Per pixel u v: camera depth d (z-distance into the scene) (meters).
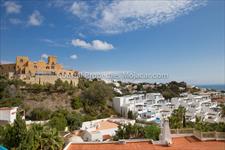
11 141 26.81
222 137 25.92
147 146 24.25
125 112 91.81
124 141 25.42
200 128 44.59
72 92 99.38
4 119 55.03
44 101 89.69
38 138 24.06
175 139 27.31
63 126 59.75
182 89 183.88
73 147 24.45
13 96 85.62
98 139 50.62
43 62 122.44
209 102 120.06
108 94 101.06
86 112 89.62
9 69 121.25
